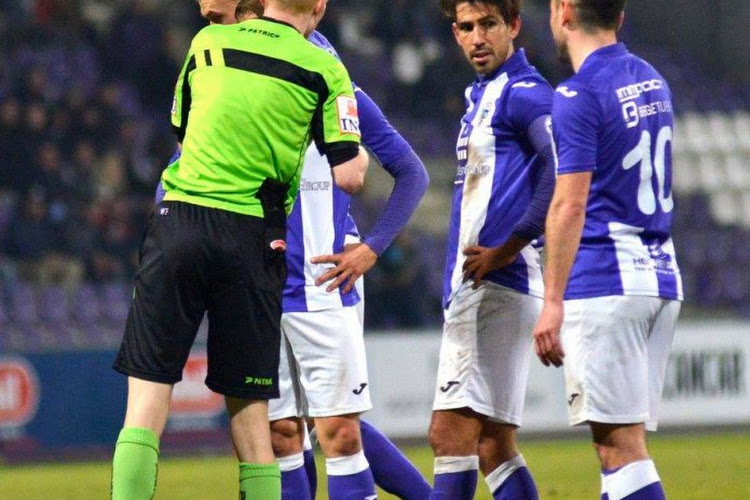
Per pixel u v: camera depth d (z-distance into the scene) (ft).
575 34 55.93
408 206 61.36
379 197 238.48
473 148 62.44
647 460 54.08
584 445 164.04
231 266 52.85
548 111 60.03
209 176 53.11
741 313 232.73
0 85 212.23
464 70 255.29
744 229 250.16
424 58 258.16
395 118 248.73
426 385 175.32
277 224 54.03
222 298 53.26
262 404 54.54
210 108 53.52
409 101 250.57
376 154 62.08
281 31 54.39
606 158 54.34
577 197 52.49
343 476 64.44
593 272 54.13
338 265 59.82
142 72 231.50
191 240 52.49
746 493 97.30
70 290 188.34
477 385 61.26
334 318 64.69
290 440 66.59
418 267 195.11
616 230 54.34
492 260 59.82
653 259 54.90
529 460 138.82
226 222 52.80
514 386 62.03
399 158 61.82
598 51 55.11
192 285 52.90
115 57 233.55
